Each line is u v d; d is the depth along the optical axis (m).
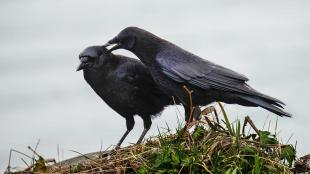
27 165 9.56
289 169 8.57
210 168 8.38
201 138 9.06
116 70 13.67
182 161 8.41
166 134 9.46
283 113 12.40
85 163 9.42
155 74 13.49
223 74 13.13
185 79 13.07
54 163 10.02
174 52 13.39
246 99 12.85
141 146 9.37
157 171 8.46
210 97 13.20
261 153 8.61
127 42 13.61
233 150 8.55
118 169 8.91
